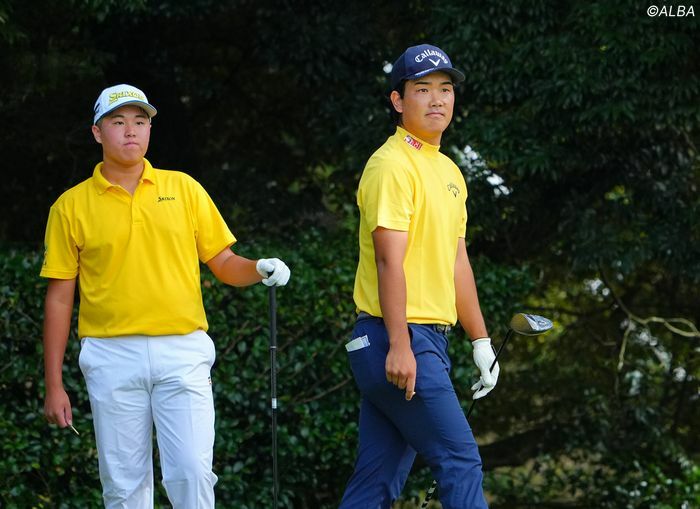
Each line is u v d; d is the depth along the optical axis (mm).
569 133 29734
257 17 31891
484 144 29734
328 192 35656
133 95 15508
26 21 27391
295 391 26109
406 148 15602
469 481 14891
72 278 15906
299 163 36344
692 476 32812
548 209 32938
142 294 15336
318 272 26344
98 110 15586
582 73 28562
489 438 38500
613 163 31984
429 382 14969
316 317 25656
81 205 15641
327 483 28594
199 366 15586
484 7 29844
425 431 15031
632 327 35156
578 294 37812
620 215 32281
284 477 26344
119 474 15438
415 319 15227
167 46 33781
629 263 30984
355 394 26531
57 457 23234
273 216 34312
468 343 27297
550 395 36219
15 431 22953
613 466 33344
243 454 25984
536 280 33656
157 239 15469
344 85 32344
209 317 24734
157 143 34000
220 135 37500
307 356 25641
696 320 37406
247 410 25625
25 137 31156
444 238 15492
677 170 32219
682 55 28875
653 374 36938
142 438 15547
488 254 34188
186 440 15273
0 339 23047
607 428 33594
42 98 30531
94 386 15422
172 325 15391
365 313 15453
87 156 32375
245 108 37094
